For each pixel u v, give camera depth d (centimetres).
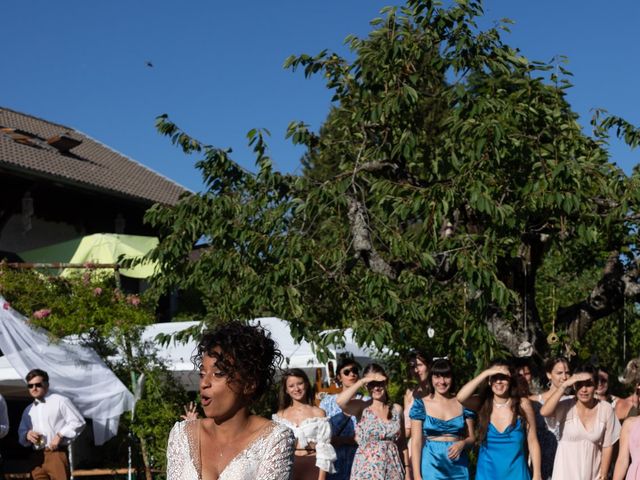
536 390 1088
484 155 980
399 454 882
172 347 1293
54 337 1201
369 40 1062
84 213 2133
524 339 1091
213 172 1111
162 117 1109
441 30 1042
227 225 1032
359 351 1337
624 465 747
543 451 895
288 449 334
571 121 1088
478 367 977
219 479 327
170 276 1102
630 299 1143
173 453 339
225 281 1034
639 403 895
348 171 1084
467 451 866
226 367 330
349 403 873
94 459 1355
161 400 1273
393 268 1070
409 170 1133
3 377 1248
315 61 1130
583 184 1022
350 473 902
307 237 1079
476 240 998
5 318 1195
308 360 1247
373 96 1067
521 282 1112
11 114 2453
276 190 1102
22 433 1092
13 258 1917
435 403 864
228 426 336
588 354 1512
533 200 968
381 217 1067
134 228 2278
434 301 993
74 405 1192
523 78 1058
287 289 986
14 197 1936
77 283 1247
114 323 1223
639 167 1126
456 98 1021
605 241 1155
